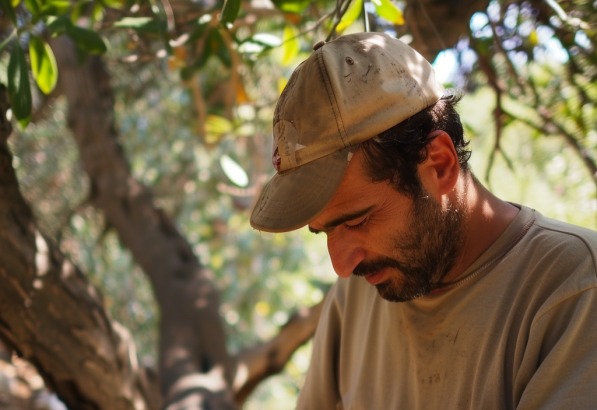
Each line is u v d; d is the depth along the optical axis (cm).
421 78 100
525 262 102
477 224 105
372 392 119
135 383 177
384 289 106
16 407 220
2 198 142
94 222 410
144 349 455
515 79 184
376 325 121
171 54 164
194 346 253
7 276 145
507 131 271
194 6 191
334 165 96
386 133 97
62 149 399
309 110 97
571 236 100
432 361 108
